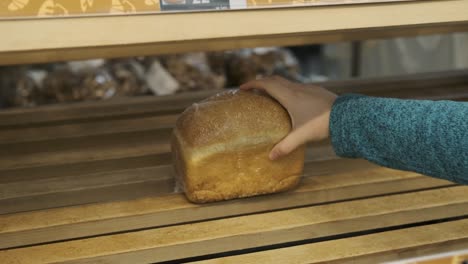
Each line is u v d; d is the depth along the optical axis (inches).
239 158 27.0
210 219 26.5
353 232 25.3
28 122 38.2
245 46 37.7
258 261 22.9
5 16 17.1
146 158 32.3
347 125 24.1
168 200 28.0
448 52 68.9
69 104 42.6
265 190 28.2
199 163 26.4
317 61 85.2
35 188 28.8
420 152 21.0
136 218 26.2
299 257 23.2
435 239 24.6
